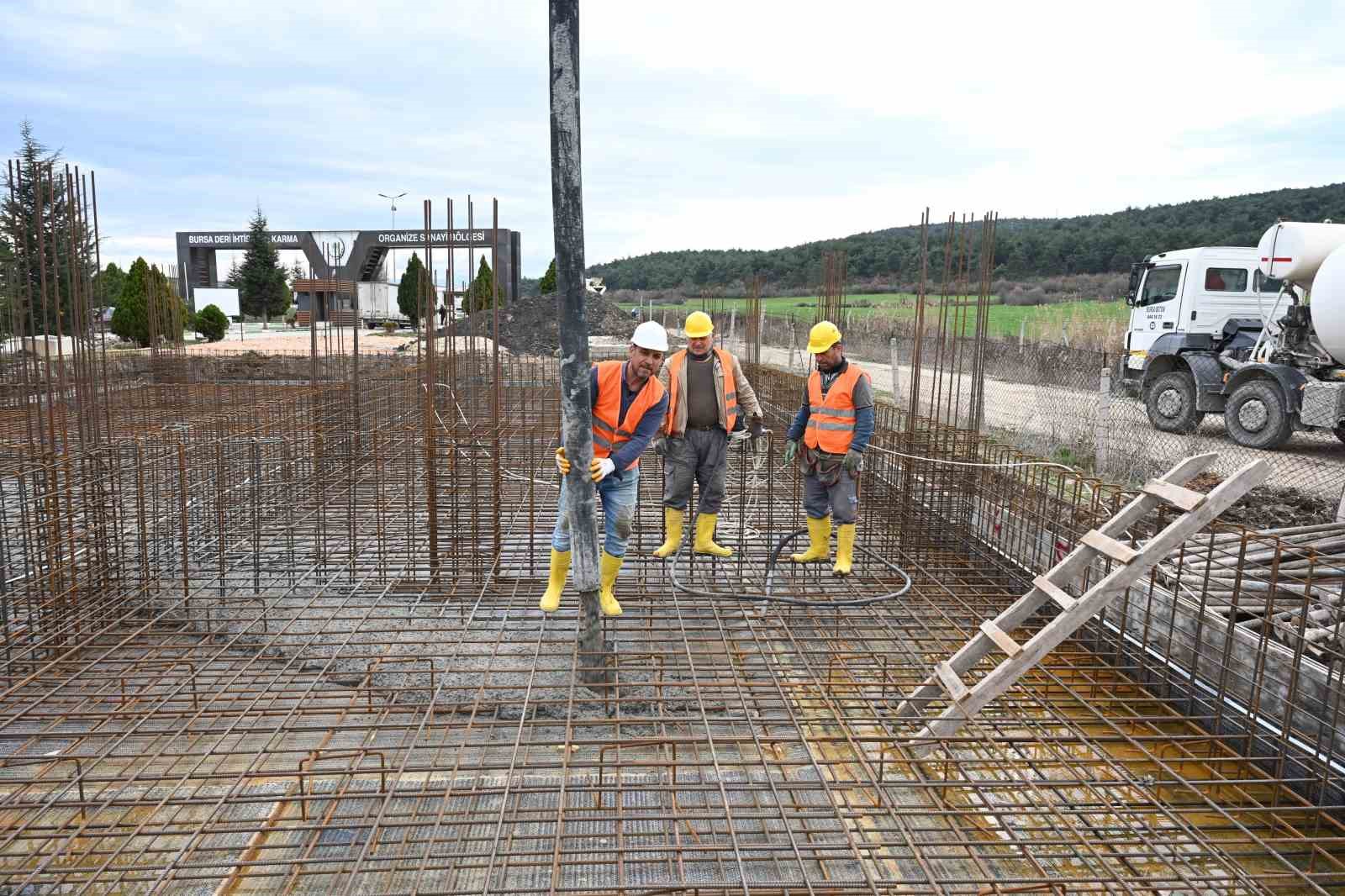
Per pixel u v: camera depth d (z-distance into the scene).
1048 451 9.85
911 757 3.71
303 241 36.94
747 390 5.75
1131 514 4.00
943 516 6.55
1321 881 3.14
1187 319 14.59
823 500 5.65
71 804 2.92
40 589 4.70
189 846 2.80
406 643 4.38
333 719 4.04
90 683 4.09
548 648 4.61
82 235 5.98
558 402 13.34
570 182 3.84
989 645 4.02
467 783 3.52
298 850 3.09
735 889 2.83
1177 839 3.22
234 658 4.52
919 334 6.36
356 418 8.16
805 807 3.11
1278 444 11.44
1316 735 3.63
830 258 9.07
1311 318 10.79
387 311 38.38
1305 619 3.64
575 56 3.71
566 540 4.62
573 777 3.57
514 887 2.97
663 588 5.50
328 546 6.32
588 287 29.16
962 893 2.78
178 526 6.02
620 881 2.76
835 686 4.30
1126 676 4.62
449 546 6.26
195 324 29.30
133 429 7.80
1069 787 3.23
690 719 3.53
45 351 4.97
